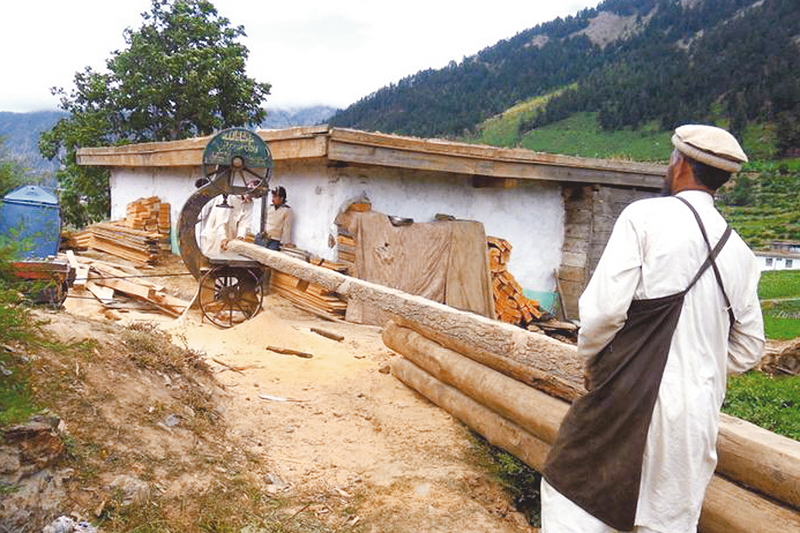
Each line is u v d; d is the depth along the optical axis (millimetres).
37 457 2879
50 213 7660
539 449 4043
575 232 11797
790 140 107688
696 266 2305
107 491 3037
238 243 8555
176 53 24984
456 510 3678
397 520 3516
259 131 10359
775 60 134375
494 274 10664
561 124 146625
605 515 2342
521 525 3900
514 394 4273
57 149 25500
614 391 2334
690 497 2240
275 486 3730
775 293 30578
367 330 8664
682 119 127625
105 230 14836
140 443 3518
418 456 4367
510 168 10242
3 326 3512
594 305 2332
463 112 178125
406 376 5684
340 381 5762
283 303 10016
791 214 73188
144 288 8805
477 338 4219
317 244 10078
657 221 2346
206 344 6469
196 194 7828
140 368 4328
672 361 2271
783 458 2816
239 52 26219
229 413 4543
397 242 9500
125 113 26250
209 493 3373
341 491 3838
